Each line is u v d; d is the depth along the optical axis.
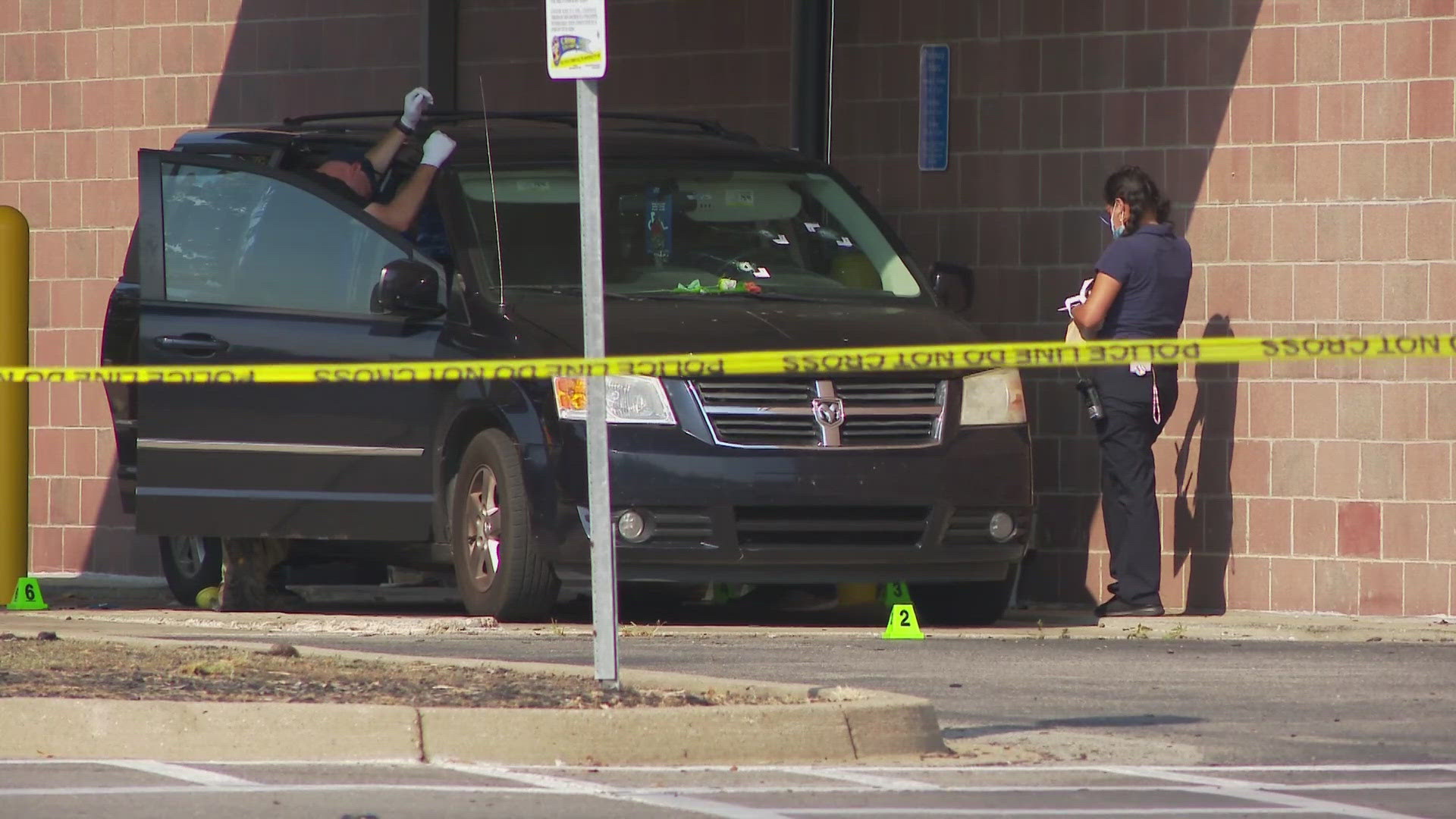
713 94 52.03
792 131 49.16
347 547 44.12
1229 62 46.56
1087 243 48.00
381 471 41.56
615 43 53.12
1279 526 46.12
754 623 43.31
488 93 54.25
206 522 42.94
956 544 39.59
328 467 41.94
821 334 39.38
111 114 58.75
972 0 49.06
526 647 35.91
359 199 42.69
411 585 52.03
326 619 40.06
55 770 23.73
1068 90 48.16
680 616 44.97
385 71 55.53
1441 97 44.75
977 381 40.16
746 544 38.47
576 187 42.88
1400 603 45.12
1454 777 24.03
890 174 49.94
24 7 59.66
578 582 39.06
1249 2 46.38
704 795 22.44
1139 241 43.53
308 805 21.59
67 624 40.50
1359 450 45.47
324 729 24.50
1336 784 23.55
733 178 44.12
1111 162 47.75
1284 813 21.73
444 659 30.23
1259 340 24.09
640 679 28.02
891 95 49.88
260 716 24.64
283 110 56.75
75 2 59.12
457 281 40.97
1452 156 44.66
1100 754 25.61
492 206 42.12
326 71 56.25
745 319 39.88
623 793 22.48
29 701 25.22
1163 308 43.72
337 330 41.75
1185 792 22.94
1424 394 44.97
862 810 21.69
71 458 59.00
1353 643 38.91
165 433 43.19
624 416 38.41
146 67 58.34
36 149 59.53
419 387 41.22
